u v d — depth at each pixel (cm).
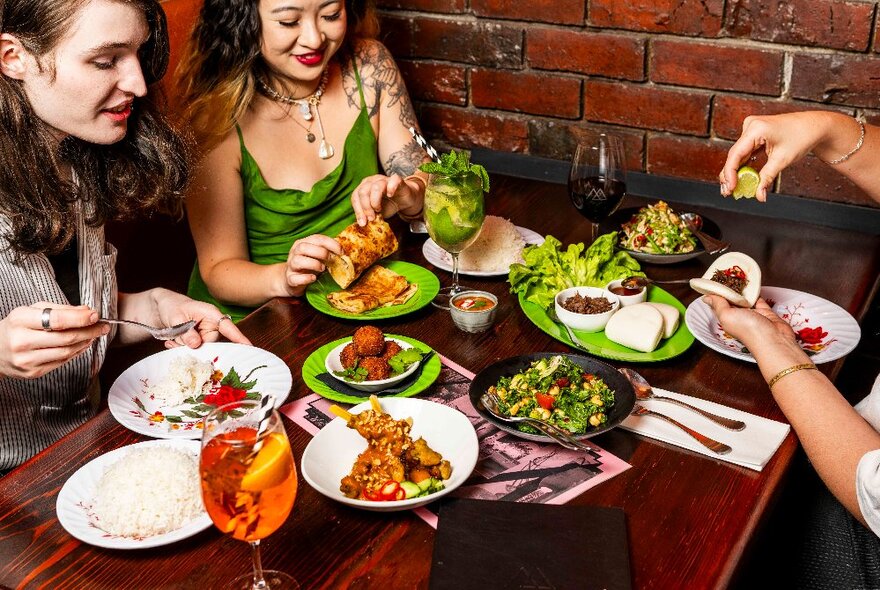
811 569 127
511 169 238
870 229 192
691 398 124
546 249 154
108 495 99
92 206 144
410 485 101
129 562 95
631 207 187
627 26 207
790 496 143
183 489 99
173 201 170
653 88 211
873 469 103
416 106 247
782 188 203
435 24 232
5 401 139
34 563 95
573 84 220
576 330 141
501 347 138
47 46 120
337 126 200
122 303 157
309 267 152
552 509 100
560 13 213
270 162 192
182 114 183
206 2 178
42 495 106
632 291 148
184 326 130
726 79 201
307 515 102
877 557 127
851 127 146
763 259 167
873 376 208
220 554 96
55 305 113
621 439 115
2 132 126
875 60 183
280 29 173
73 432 118
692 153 213
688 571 93
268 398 93
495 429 117
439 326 145
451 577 91
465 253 162
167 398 124
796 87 194
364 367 126
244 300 176
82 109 127
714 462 110
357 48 205
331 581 92
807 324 142
